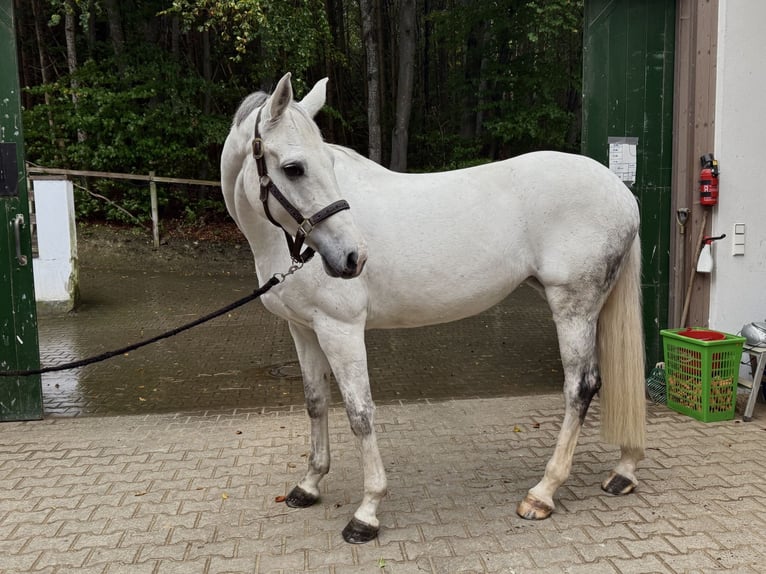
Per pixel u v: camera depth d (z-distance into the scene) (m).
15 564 2.37
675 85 4.30
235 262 11.27
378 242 2.46
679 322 4.41
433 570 2.26
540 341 6.47
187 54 14.05
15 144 4.01
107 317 7.59
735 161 4.16
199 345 6.37
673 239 4.39
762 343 3.90
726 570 2.21
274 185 2.14
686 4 4.17
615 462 3.24
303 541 2.50
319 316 2.44
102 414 4.33
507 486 2.98
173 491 3.00
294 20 10.05
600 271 2.60
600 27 4.31
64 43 14.05
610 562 2.29
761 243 4.27
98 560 2.39
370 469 2.50
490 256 2.55
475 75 15.09
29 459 3.44
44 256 7.63
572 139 15.59
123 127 12.25
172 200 13.38
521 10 13.16
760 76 4.12
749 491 2.84
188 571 2.30
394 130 12.61
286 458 3.40
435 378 5.17
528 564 2.29
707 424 3.76
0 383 4.12
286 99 2.09
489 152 15.95
